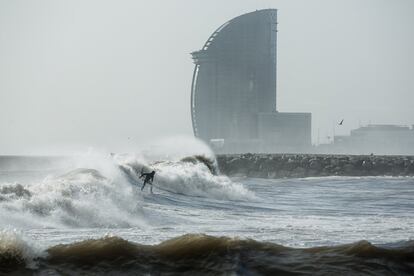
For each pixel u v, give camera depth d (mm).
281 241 47875
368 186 152500
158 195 88688
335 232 54375
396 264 37750
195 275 34969
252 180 195625
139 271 35219
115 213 60219
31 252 35875
